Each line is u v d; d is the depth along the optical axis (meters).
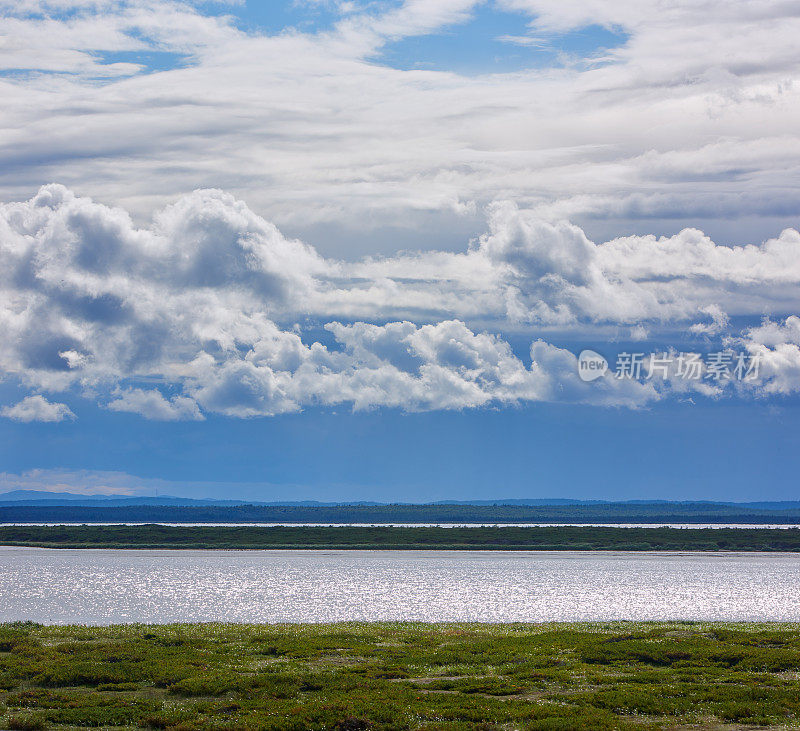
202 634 67.94
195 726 37.47
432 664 53.84
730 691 43.62
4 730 37.34
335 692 44.91
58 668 50.78
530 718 38.62
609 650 56.94
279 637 65.81
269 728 37.06
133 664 53.00
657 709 40.03
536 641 63.28
